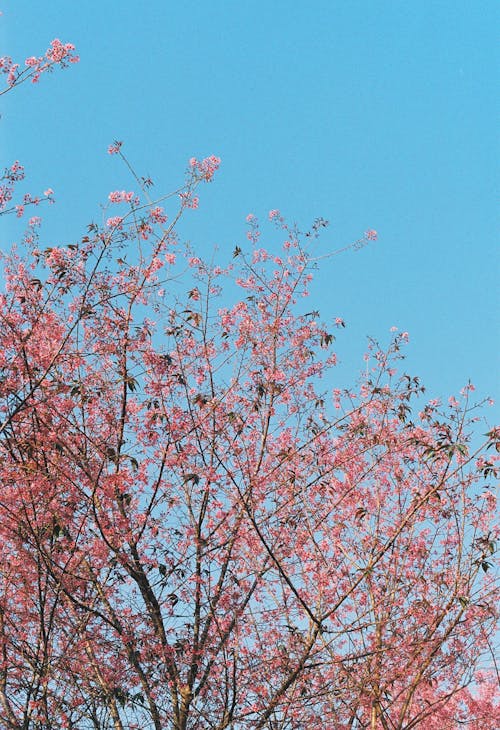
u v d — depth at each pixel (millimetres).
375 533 10227
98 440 8906
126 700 8312
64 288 8766
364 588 9719
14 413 8062
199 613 9109
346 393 10688
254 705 8781
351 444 10250
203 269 10148
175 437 9367
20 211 8664
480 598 9352
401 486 10531
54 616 8516
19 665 8242
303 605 8734
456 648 9508
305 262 10844
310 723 8883
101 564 8727
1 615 8289
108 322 9141
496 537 9734
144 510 9156
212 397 9922
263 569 9367
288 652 8938
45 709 8031
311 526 9828
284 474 9859
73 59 8617
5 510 8094
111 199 9055
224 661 8820
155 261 9328
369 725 9523
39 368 8797
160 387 9312
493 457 10109
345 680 8953
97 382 9234
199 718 8719
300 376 10461
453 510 9867
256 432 10188
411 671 9109
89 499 8453
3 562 8516
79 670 8477
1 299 8727
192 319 10000
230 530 9484
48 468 8500
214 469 9430
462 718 10727
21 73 8547
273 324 10477
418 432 10469
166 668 8750
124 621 8828
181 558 9172
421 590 9609
